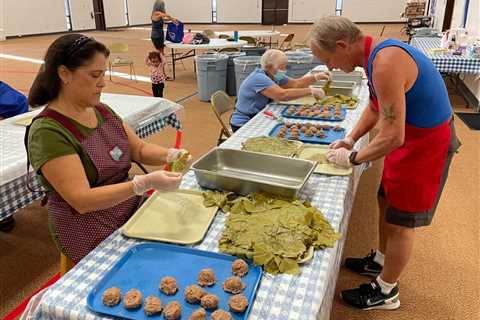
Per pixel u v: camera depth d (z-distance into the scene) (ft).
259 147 5.93
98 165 4.25
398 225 5.07
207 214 4.31
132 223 4.13
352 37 4.33
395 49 4.16
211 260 3.56
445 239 7.82
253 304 3.07
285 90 8.66
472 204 9.11
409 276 6.79
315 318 2.98
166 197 4.64
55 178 3.80
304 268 3.49
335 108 8.20
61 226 4.41
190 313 2.96
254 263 3.48
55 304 3.08
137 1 52.47
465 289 6.49
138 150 5.03
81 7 45.11
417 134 4.54
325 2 50.93
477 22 18.21
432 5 36.81
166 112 8.91
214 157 5.37
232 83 18.94
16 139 6.38
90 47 3.72
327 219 4.24
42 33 41.42
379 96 4.25
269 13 52.34
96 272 3.45
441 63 15.20
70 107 4.03
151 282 3.29
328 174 5.24
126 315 2.93
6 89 8.46
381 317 5.88
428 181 4.72
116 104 8.48
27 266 7.16
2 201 5.17
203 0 53.36
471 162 11.36
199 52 29.94
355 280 6.61
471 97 17.22
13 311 6.10
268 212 4.19
